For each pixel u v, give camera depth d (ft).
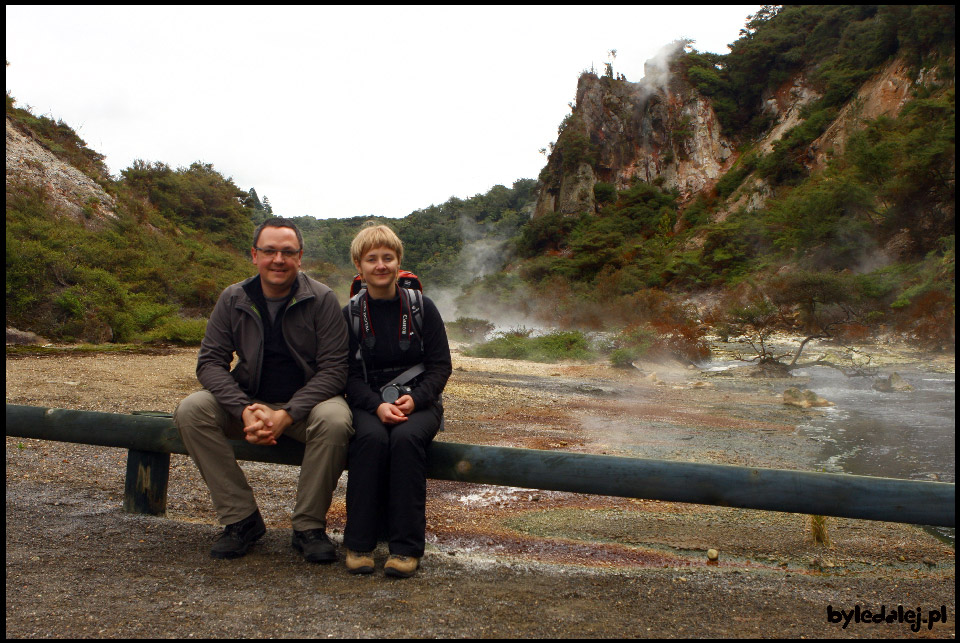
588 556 10.25
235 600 7.06
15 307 45.55
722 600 7.52
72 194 85.05
